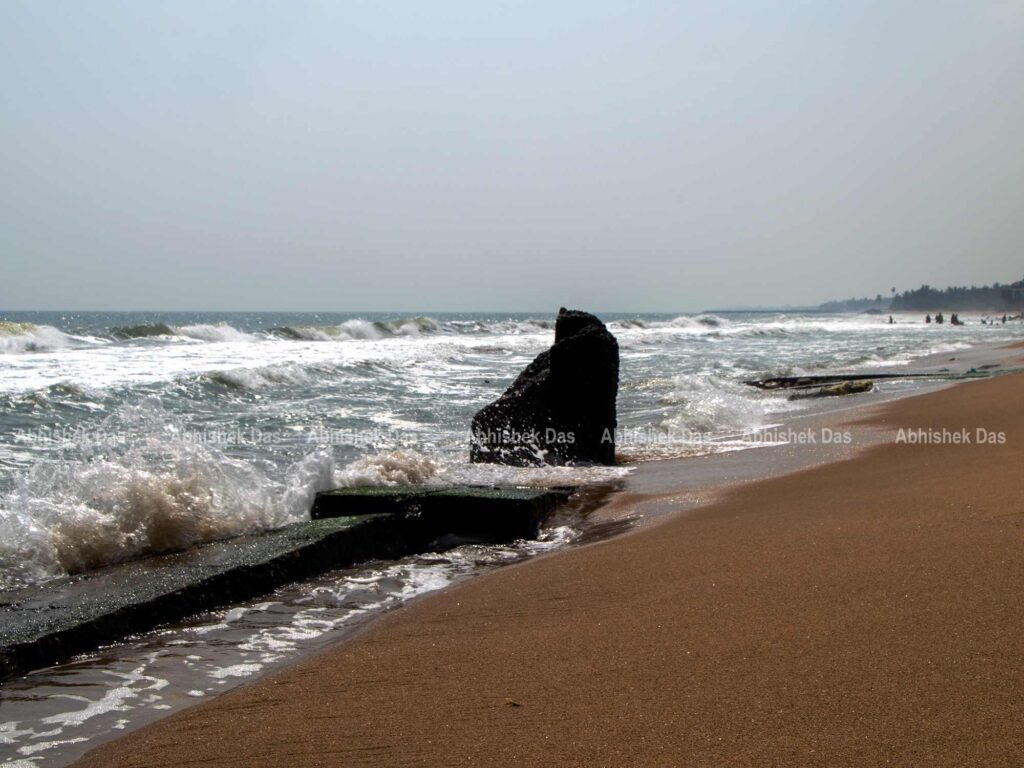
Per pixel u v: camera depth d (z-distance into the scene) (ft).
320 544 18.13
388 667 11.44
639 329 182.39
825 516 18.38
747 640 10.94
